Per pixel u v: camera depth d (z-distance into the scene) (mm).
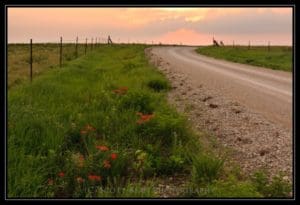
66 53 38281
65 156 7711
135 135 9125
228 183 6516
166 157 8211
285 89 17844
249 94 16484
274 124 11305
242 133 10500
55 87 13773
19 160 7078
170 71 25672
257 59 39031
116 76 19750
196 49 69438
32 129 8453
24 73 19719
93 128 9406
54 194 6574
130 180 7281
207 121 11883
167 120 9438
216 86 18969
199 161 7457
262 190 6773
